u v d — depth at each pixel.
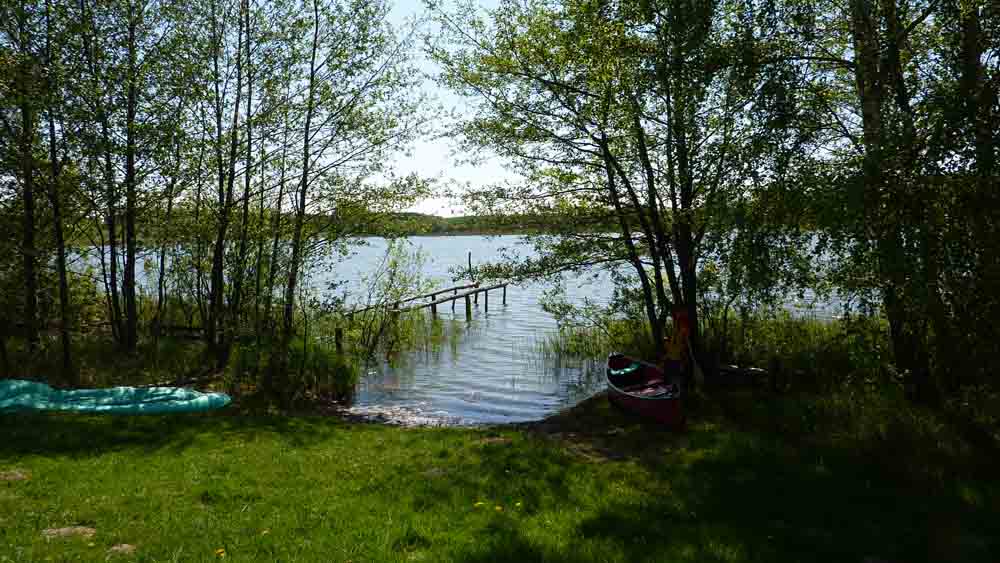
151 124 14.41
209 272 17.14
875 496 7.23
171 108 14.97
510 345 22.67
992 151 6.58
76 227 15.42
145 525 6.05
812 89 8.70
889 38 8.90
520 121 13.46
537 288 44.97
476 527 6.25
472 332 25.72
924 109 7.29
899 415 9.59
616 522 6.46
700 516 6.68
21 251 13.80
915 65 9.22
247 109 15.95
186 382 14.60
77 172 14.22
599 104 12.84
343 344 19.53
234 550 5.49
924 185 6.91
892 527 6.37
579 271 14.46
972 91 7.11
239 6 15.69
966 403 8.48
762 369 13.30
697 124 10.23
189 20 15.32
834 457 8.65
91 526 6.07
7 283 13.88
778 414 10.99
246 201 15.96
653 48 11.10
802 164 7.96
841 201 7.01
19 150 13.74
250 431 10.63
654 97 11.59
